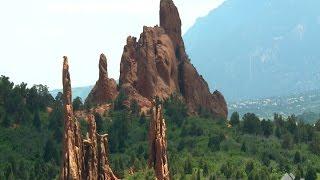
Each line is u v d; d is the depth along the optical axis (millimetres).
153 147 161750
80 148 137375
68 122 136375
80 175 136250
